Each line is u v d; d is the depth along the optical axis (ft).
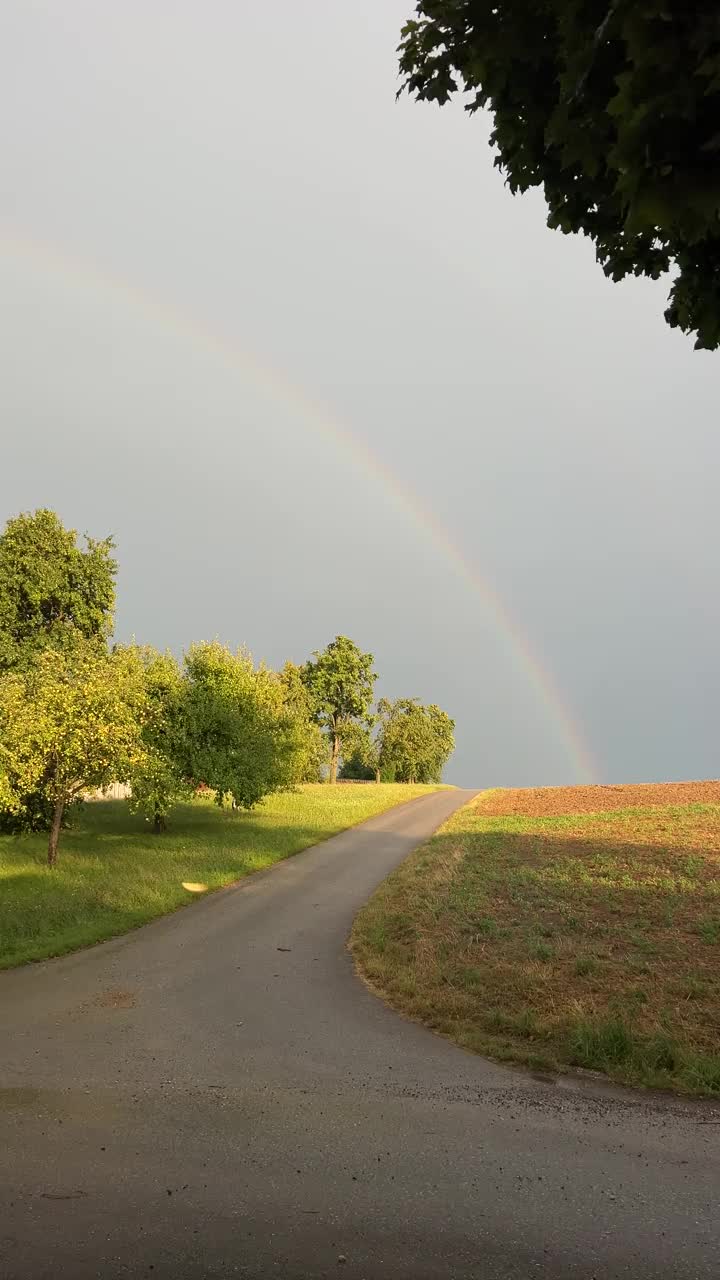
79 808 100.53
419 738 315.58
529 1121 19.20
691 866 62.03
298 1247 13.03
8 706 68.49
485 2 11.31
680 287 12.76
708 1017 28.19
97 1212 14.12
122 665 78.23
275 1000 32.30
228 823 114.32
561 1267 12.59
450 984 33.68
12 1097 20.35
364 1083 22.08
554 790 194.08
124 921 48.83
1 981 35.27
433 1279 12.11
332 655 305.32
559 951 37.73
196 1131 18.17
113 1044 25.70
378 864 79.36
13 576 115.55
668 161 8.35
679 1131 18.66
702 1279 12.35
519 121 12.70
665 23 7.98
